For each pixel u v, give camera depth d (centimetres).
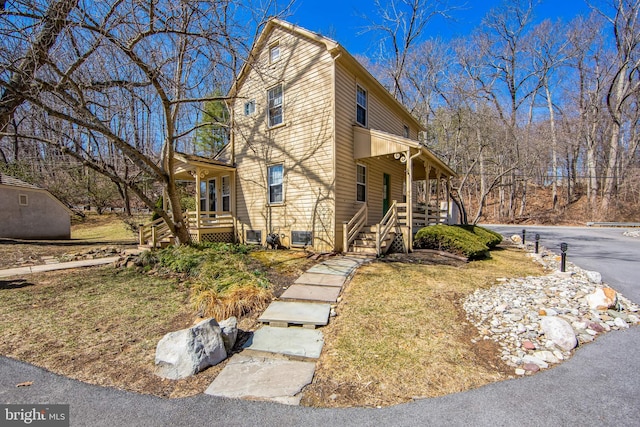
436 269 656
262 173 1033
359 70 925
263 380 276
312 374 285
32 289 562
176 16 581
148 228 1007
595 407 232
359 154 928
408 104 2002
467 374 280
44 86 548
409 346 332
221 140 2200
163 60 668
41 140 620
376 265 694
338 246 858
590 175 2405
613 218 2236
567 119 2647
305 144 909
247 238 1082
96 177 2252
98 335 372
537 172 3017
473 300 464
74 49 565
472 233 923
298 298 480
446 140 1864
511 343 336
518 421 218
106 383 273
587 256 849
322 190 867
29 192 1462
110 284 595
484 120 1725
